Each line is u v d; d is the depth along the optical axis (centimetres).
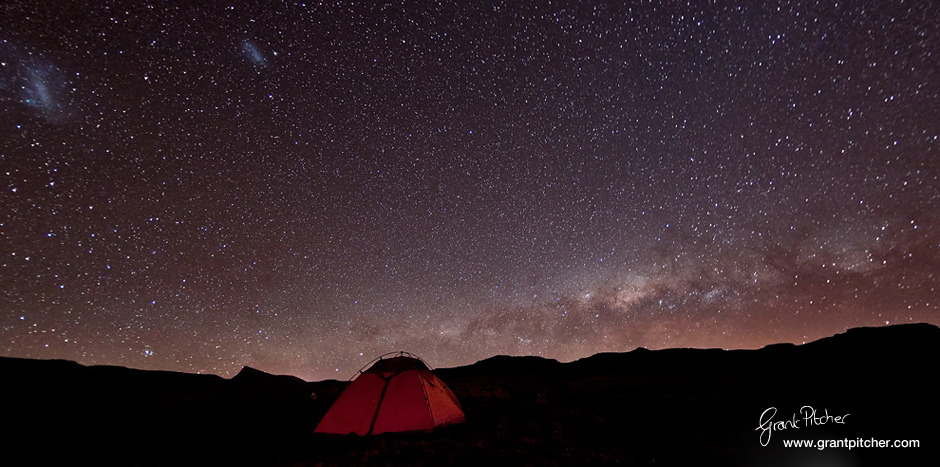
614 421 949
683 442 761
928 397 927
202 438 891
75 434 909
